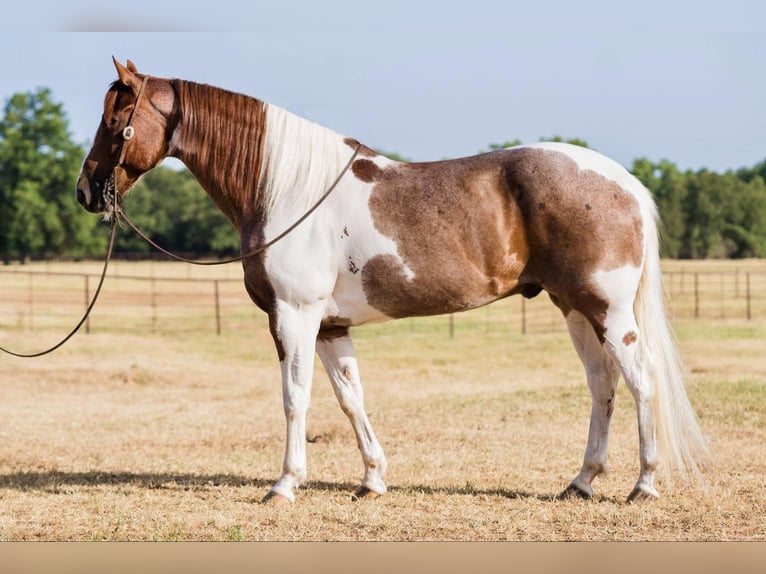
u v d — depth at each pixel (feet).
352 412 19.54
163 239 234.58
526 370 45.29
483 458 24.07
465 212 17.67
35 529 17.48
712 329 63.26
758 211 195.31
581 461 23.50
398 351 55.52
